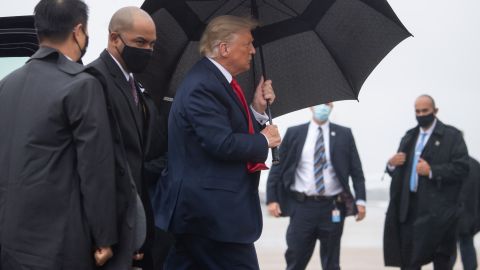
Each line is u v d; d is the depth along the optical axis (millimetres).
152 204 6781
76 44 5977
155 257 8039
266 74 7242
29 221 5570
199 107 6492
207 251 6621
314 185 12477
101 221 5562
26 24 7809
